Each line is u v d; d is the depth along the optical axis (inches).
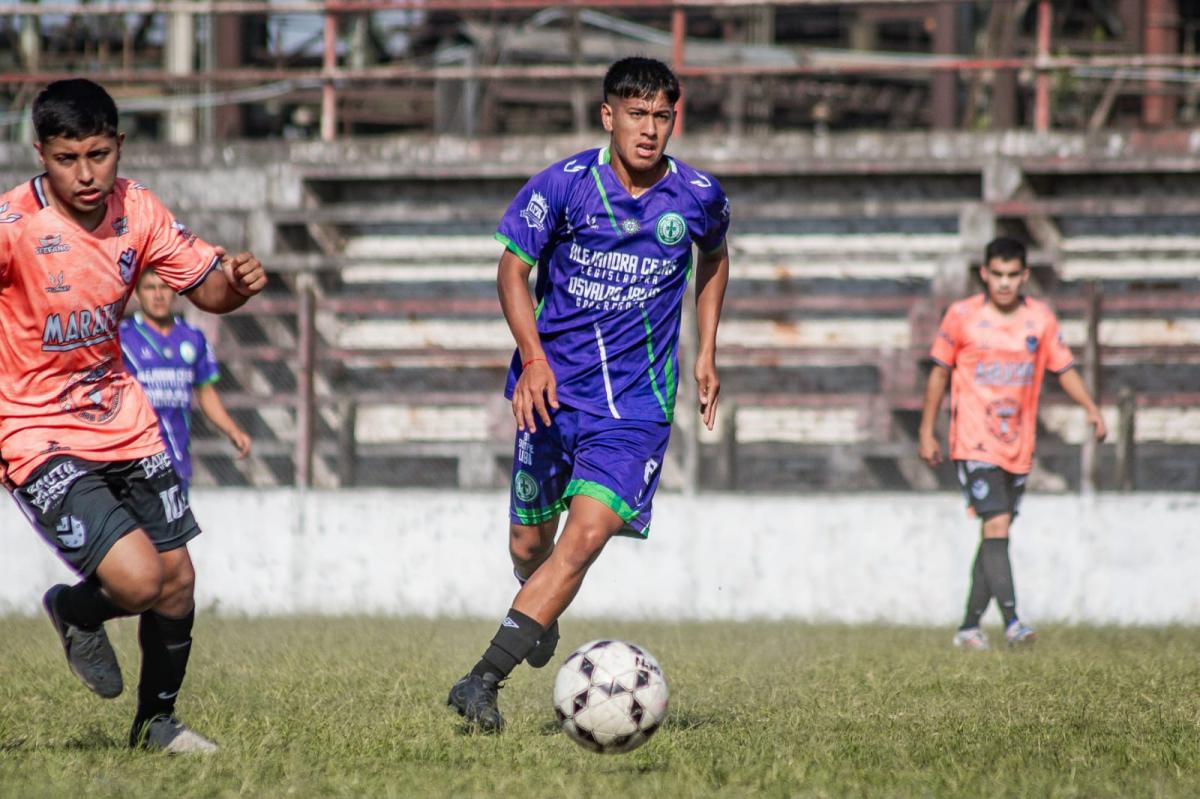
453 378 2309.3
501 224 761.0
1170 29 2938.0
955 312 1398.9
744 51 2864.2
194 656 1144.8
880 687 932.6
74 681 960.9
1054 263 2108.8
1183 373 2185.0
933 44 3309.5
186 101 2600.9
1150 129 2461.9
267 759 642.8
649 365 770.8
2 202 655.8
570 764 643.5
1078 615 1796.3
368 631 1421.0
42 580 1882.4
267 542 1883.6
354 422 2138.3
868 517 1817.2
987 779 597.0
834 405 2085.4
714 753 661.3
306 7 2345.0
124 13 2364.7
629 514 747.4
